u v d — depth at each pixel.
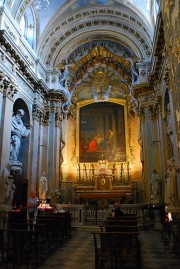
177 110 5.99
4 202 10.61
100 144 20.03
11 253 6.69
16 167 13.09
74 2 16.27
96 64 20.33
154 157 15.52
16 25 13.42
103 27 17.92
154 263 6.02
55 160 16.88
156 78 14.74
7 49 11.96
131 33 17.53
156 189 14.13
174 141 10.81
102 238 5.66
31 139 15.07
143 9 15.50
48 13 16.31
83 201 18.17
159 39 11.66
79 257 6.68
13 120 13.59
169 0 6.27
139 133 17.67
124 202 17.70
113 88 21.28
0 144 11.27
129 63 19.08
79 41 18.61
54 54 18.09
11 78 12.50
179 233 7.55
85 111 21.16
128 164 19.12
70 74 20.17
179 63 5.77
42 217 9.09
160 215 13.22
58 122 17.70
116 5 16.48
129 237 5.89
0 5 12.20
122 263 5.81
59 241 8.70
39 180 15.50
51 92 17.31
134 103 18.67
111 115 20.70
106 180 18.45
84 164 19.61
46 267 5.75
